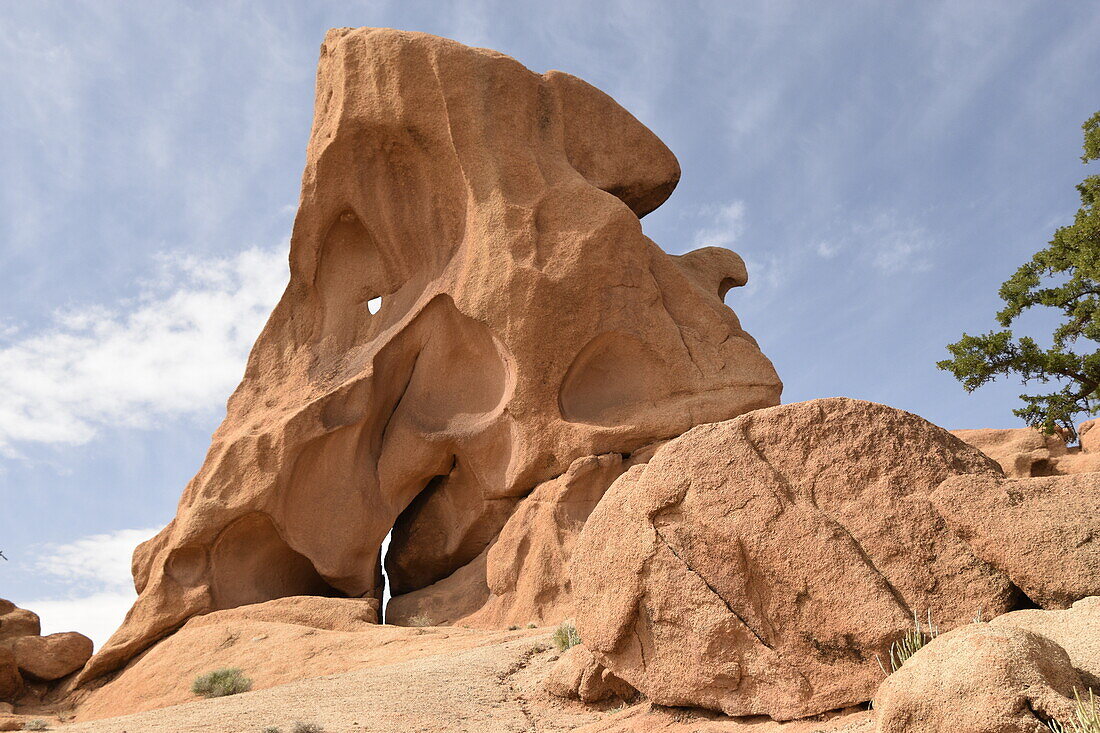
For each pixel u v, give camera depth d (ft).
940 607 23.35
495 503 87.97
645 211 106.52
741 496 25.88
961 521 23.84
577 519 80.53
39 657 77.61
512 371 88.22
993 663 17.61
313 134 100.94
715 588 25.86
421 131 94.53
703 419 86.12
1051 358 79.05
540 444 84.89
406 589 93.20
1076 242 81.00
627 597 27.12
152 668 68.69
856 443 25.72
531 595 77.77
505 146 93.45
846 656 23.71
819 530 24.63
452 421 91.30
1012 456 67.51
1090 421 78.43
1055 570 22.33
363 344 96.32
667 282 94.53
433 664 46.85
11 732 37.63
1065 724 16.62
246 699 41.86
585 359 88.69
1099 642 19.95
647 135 103.76
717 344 91.61
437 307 92.89
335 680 45.29
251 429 90.27
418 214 96.78
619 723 27.37
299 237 98.84
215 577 83.87
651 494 27.22
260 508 84.84
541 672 39.27
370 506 88.94
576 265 88.48
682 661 26.02
